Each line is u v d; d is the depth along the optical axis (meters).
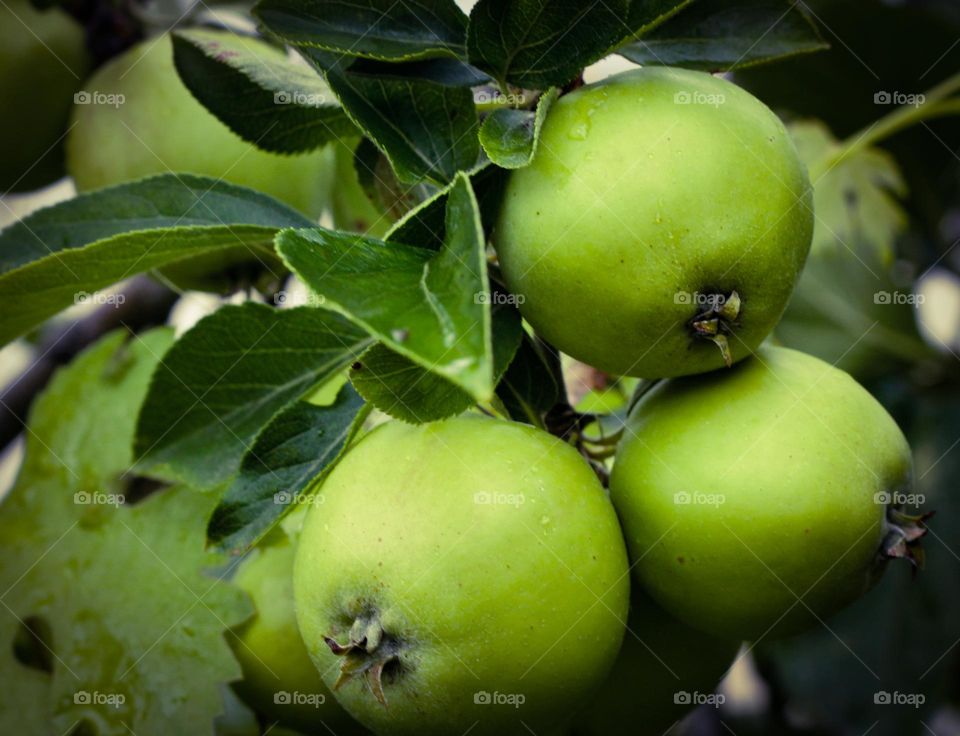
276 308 0.48
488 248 0.46
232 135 0.53
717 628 0.46
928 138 0.61
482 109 0.46
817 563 0.44
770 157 0.44
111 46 0.56
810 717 0.61
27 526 0.52
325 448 0.47
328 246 0.42
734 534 0.44
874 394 0.60
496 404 0.47
